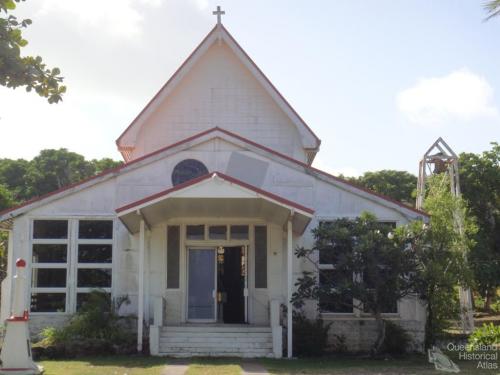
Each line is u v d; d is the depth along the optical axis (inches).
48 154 2367.1
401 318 803.4
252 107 978.7
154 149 964.6
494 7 669.9
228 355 735.7
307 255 772.6
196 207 758.5
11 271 826.8
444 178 1117.7
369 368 633.0
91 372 584.4
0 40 390.9
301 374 584.1
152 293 816.3
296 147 968.3
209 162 837.8
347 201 828.0
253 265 828.6
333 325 797.9
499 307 1491.1
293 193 831.7
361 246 686.5
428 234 745.6
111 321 759.1
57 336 736.3
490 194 1409.9
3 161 2316.7
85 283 818.2
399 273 707.4
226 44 981.8
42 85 405.1
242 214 800.3
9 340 557.6
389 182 2091.5
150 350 726.5
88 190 829.8
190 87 981.2
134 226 789.2
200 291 834.8
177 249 828.6
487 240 1350.9
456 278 756.0
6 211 812.6
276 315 748.6
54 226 824.3
